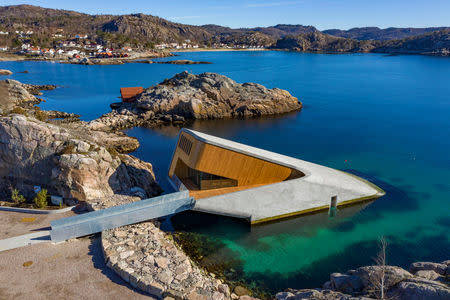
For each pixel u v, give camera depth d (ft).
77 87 421.59
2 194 106.22
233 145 106.01
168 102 279.69
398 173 153.79
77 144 105.09
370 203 121.90
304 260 85.87
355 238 97.55
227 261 84.23
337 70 650.43
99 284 66.23
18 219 90.12
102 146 121.19
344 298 58.65
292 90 407.03
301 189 106.83
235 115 288.71
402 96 355.97
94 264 72.43
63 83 454.81
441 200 124.77
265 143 206.69
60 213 94.38
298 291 71.41
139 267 70.33
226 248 90.27
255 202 101.45
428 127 235.61
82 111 287.69
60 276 67.92
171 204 93.76
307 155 181.98
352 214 112.98
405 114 275.80
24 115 113.50
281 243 93.76
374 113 283.59
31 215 92.63
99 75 548.72
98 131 221.46
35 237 81.25
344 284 66.90
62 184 99.91
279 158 114.73
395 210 116.37
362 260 86.53
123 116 263.29
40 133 104.99
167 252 77.92
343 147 195.62
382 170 157.89
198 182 106.52
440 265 68.80
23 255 74.18
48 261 72.54
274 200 103.91
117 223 86.69
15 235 81.92
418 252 90.99
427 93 369.30
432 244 95.04
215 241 93.50
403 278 61.16
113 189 108.88
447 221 108.88
